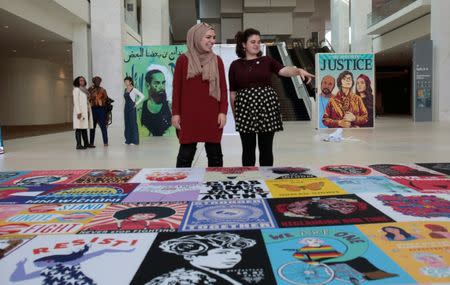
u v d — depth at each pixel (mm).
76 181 3400
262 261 1662
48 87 24859
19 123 23625
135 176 3549
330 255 1714
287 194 2785
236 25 37594
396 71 31688
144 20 23391
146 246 1863
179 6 36344
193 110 3762
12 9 12914
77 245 1891
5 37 16844
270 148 4012
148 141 10188
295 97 20859
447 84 16828
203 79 3727
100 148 8609
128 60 11938
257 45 3885
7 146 9414
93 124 8852
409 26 20828
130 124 9289
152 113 11938
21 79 23547
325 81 13188
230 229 2084
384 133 10914
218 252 1770
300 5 36094
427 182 3098
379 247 1795
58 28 16203
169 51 11875
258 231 2043
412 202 2523
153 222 2230
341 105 13242
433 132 10992
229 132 11953
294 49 26844
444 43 16781
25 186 3236
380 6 22234
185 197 2779
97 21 17281
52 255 1773
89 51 17906
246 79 3893
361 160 5906
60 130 17078
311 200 2617
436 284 1449
